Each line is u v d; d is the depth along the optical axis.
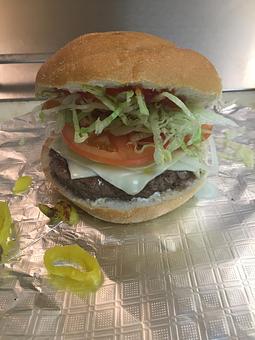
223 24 0.39
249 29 0.38
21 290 0.15
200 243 0.17
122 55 0.15
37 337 0.13
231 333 0.13
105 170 0.17
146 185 0.17
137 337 0.13
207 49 0.35
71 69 0.16
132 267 0.16
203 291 0.15
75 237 0.17
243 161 0.20
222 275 0.15
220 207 0.18
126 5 0.41
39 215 0.18
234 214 0.18
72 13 0.40
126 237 0.17
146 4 0.42
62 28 0.38
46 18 0.40
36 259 0.16
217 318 0.14
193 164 0.17
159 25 0.39
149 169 0.17
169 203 0.17
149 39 0.16
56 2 0.42
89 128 0.16
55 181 0.18
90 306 0.14
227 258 0.16
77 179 0.17
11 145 0.22
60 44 0.36
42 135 0.22
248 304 0.14
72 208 0.18
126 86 0.15
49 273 0.15
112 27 0.38
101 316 0.14
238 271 0.15
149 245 0.17
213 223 0.17
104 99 0.16
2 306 0.14
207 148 0.19
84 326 0.14
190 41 0.36
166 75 0.15
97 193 0.17
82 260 0.16
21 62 0.27
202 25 0.39
